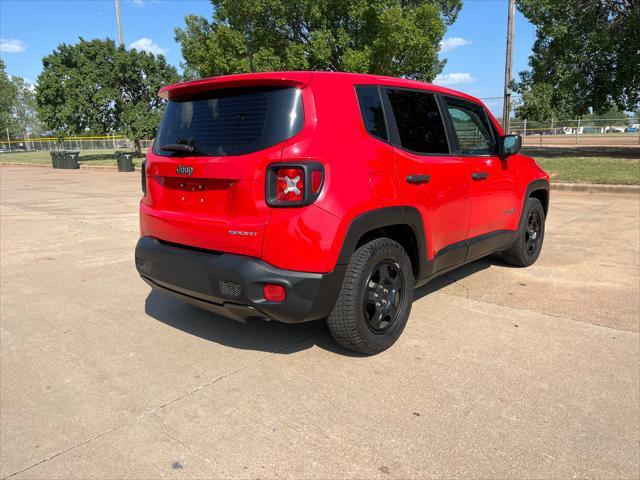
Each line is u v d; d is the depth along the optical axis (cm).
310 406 291
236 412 287
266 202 294
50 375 334
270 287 296
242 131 312
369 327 340
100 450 256
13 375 335
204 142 328
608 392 302
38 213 998
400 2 1800
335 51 1848
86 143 5088
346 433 265
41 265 604
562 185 1225
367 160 325
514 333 387
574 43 1742
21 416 287
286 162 291
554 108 1833
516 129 2719
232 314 323
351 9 1750
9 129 8275
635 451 249
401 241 384
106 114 2988
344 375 327
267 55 1794
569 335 382
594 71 1766
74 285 526
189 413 287
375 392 305
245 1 1734
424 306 446
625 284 501
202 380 324
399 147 358
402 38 1652
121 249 684
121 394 309
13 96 8369
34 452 255
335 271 305
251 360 351
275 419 279
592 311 430
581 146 2423
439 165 390
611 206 979
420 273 383
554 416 279
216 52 1891
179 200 343
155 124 2992
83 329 409
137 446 258
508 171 495
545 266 569
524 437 260
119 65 2870
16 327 414
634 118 2584
